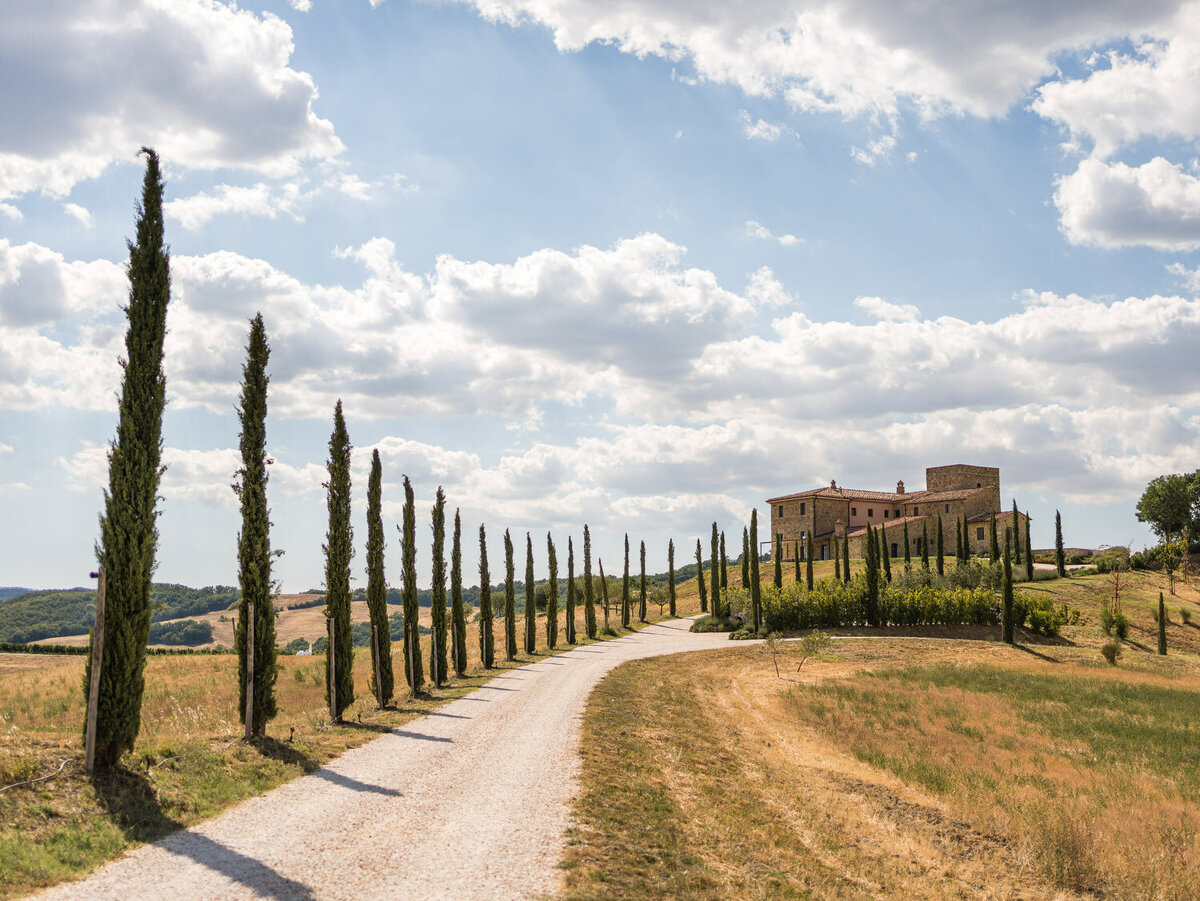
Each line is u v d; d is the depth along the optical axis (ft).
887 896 47.26
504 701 111.34
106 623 54.24
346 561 93.71
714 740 95.76
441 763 66.64
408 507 129.70
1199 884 54.34
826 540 416.46
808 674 173.06
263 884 36.06
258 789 54.85
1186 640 241.14
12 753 49.73
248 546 73.92
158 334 62.03
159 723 103.40
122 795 48.03
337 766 64.54
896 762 88.63
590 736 82.28
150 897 34.04
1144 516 408.46
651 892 38.24
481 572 175.42
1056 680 158.40
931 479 450.71
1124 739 104.99
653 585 401.29
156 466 60.29
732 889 41.42
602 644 232.53
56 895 33.76
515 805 52.54
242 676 71.92
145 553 57.26
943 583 280.92
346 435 95.91
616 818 51.13
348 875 37.70
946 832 63.62
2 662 183.73
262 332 79.61
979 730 109.70
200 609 574.97
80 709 121.49
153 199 63.10
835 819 64.28
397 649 204.64
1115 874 55.88
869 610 243.40
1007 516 376.07
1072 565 369.09
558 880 37.78
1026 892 51.52
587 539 266.57
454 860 40.40
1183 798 77.46
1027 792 75.92
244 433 76.89
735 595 280.51
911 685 152.56
